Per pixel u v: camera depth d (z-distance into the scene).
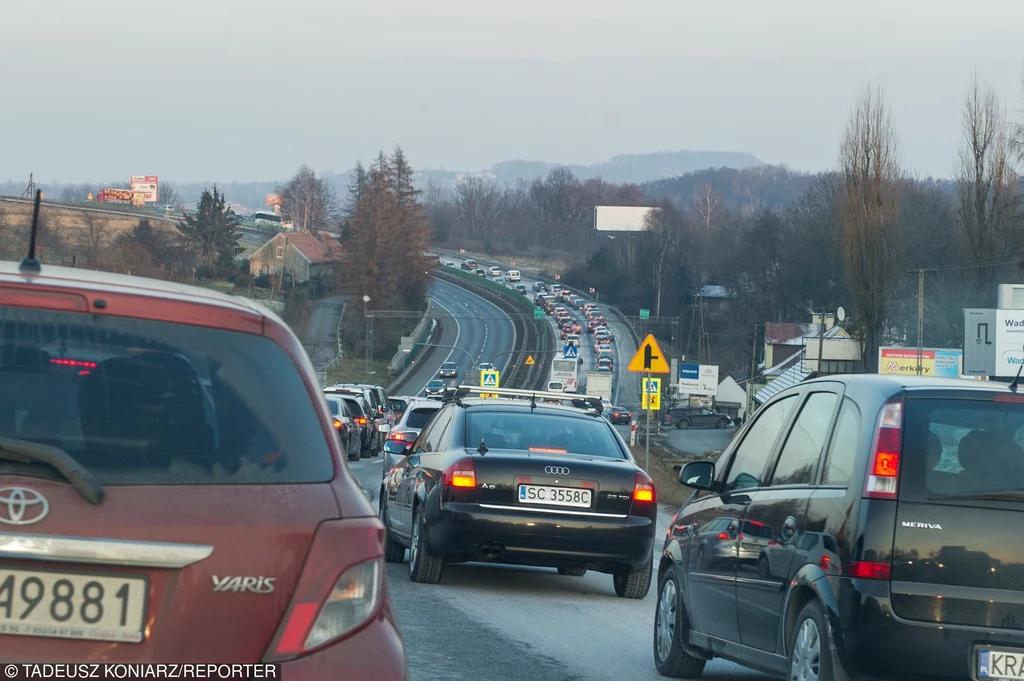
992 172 114.12
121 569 5.95
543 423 21.09
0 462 5.90
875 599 10.11
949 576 10.18
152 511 6.03
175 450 6.29
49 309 6.48
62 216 196.25
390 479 24.14
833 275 180.75
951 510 10.28
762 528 12.27
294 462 6.57
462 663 14.22
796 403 12.91
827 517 10.84
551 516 19.58
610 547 19.72
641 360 44.38
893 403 10.62
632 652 16.06
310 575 6.30
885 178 110.06
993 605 10.12
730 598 12.91
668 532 15.65
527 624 17.52
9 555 5.73
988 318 101.44
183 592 6.02
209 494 6.21
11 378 6.23
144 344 6.56
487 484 19.56
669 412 176.50
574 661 15.03
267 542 6.21
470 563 25.14
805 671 10.88
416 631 16.12
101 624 5.90
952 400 10.64
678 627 14.51
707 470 14.13
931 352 108.44
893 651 10.05
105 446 6.16
